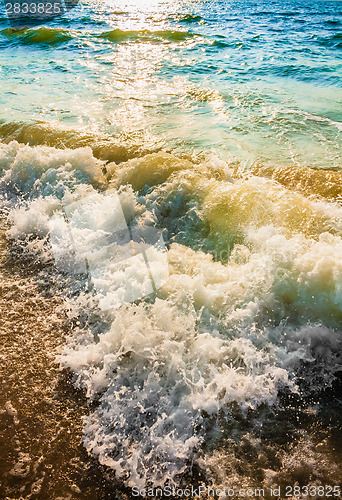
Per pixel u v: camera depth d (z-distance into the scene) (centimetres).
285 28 1566
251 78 872
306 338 253
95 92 794
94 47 1272
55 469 194
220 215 355
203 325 264
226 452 198
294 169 452
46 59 1129
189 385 228
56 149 488
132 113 664
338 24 1627
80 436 208
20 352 261
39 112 683
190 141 540
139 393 226
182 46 1262
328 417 213
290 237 316
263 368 237
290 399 223
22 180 461
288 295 272
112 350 251
